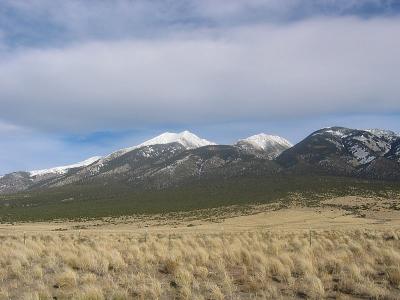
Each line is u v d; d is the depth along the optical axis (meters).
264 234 43.00
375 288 16.02
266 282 17.62
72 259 21.72
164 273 20.11
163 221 113.38
